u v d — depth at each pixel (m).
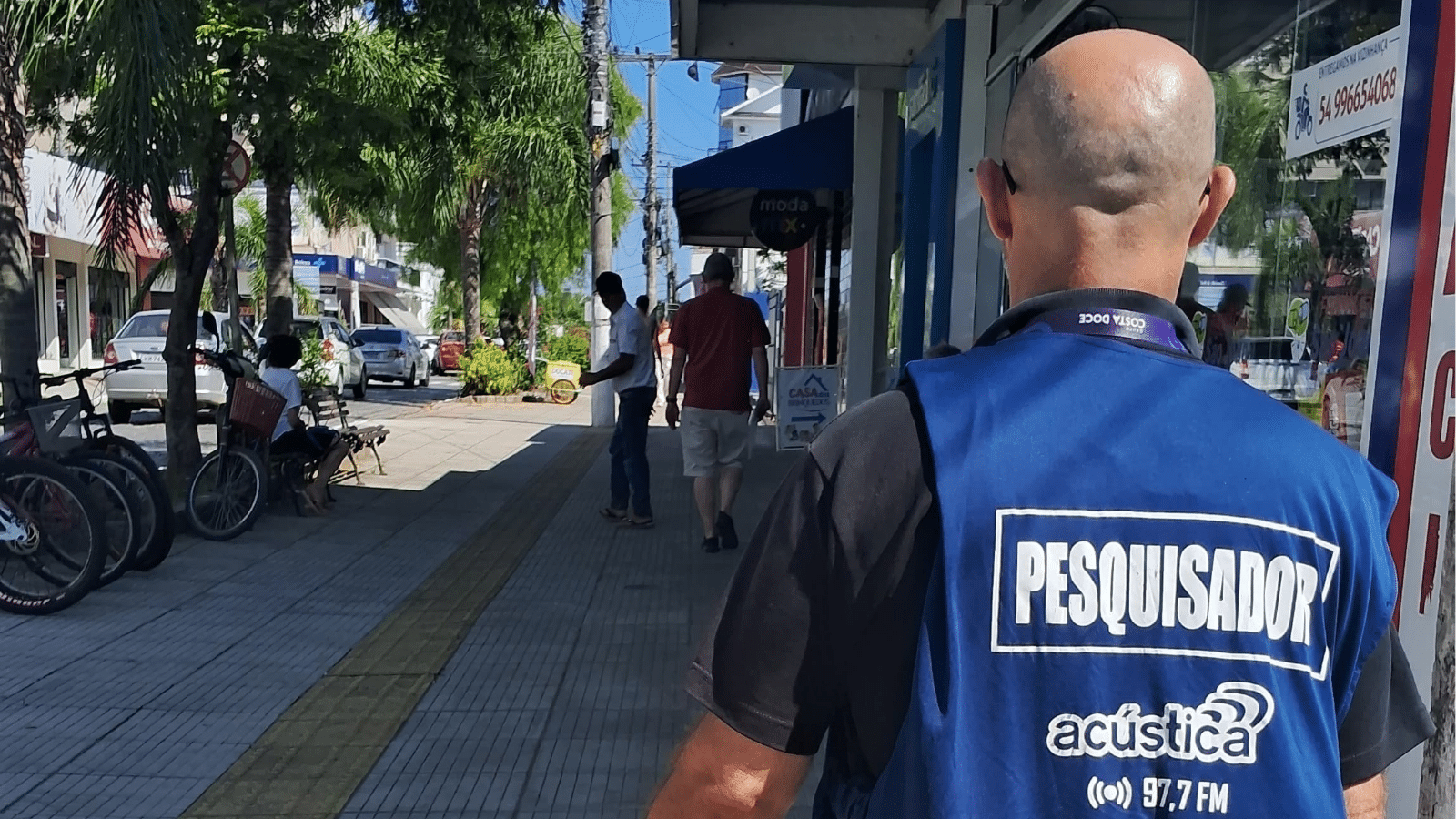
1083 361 1.20
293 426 8.24
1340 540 1.13
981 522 1.11
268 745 3.95
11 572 5.56
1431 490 1.77
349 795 3.57
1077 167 1.24
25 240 6.80
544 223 23.67
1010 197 1.33
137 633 5.25
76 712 4.25
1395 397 1.88
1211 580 1.10
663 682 4.62
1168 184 1.24
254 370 7.89
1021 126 1.30
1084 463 1.13
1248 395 1.20
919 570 1.15
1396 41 2.31
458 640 5.20
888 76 8.14
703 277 7.15
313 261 34.22
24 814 3.41
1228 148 3.38
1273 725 1.09
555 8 8.84
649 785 3.64
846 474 1.19
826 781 1.28
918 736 1.10
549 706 4.35
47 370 22.52
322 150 7.05
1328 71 2.68
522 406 20.41
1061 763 1.09
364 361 23.17
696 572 6.58
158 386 15.26
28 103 7.48
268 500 8.34
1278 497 1.12
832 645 1.21
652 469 11.28
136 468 6.28
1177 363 1.21
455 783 3.66
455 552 7.10
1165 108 1.23
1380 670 1.19
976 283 6.03
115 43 5.71
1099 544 1.10
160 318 15.90
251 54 6.53
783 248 10.55
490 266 25.72
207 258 7.59
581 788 3.63
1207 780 1.09
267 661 4.87
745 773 1.26
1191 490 1.11
